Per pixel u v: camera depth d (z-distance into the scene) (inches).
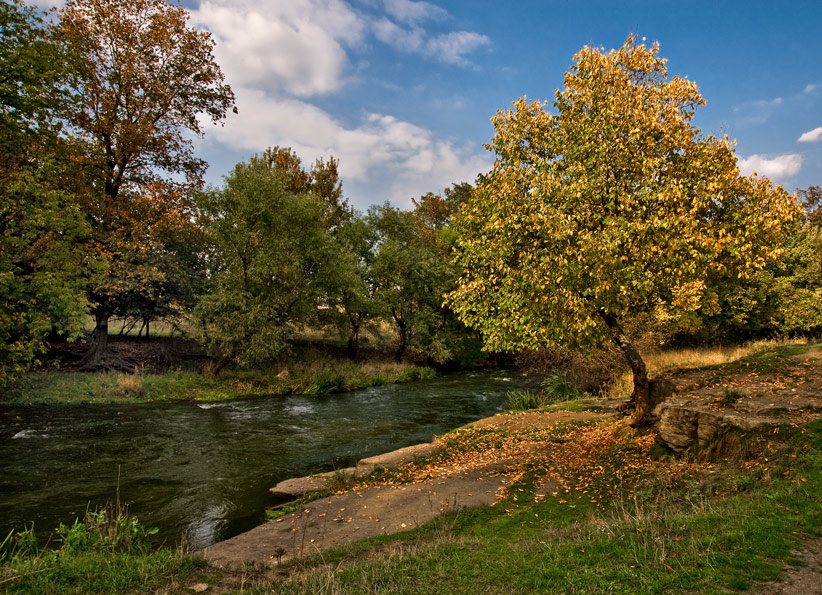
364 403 863.7
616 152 409.1
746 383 433.7
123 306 1023.6
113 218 930.7
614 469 373.7
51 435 580.1
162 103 1002.7
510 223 413.4
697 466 330.6
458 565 201.5
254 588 190.7
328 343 1417.3
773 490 243.9
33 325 706.8
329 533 296.0
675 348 997.8
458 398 920.9
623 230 365.1
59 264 761.0
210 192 1008.9
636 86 434.3
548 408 692.1
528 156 467.5
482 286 453.4
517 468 413.4
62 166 839.1
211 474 458.3
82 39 886.4
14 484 411.5
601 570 177.8
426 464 461.4
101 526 287.3
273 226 1051.9
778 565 171.0
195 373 1005.8
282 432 635.5
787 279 1012.5
